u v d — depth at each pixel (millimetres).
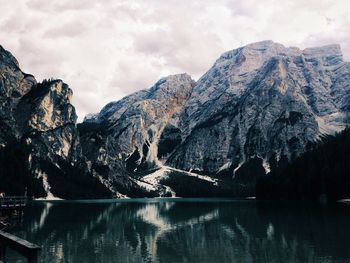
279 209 154375
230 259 52625
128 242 68000
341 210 135750
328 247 59688
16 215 91562
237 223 101125
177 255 55844
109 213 148000
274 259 51969
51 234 77688
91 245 64375
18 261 46781
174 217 126625
